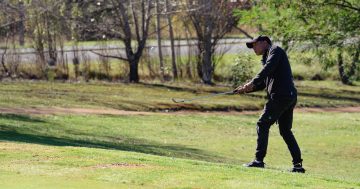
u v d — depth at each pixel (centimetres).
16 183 1307
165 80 7056
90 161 1587
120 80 6875
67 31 6700
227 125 4441
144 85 6594
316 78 7719
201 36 7075
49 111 4366
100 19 6688
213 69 7131
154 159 1670
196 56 7175
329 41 3331
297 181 1431
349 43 3331
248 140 3756
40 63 6675
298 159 1758
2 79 6378
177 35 7381
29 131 3231
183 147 3294
